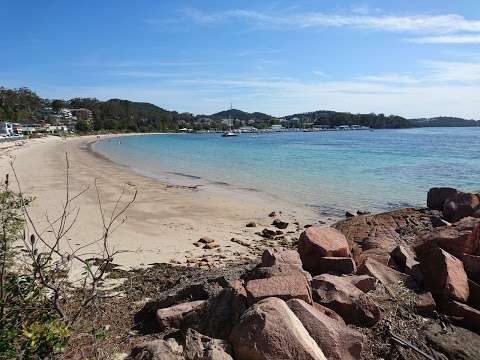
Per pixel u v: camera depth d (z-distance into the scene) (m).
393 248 7.83
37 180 24.80
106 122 132.75
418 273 6.54
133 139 106.50
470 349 5.19
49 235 11.86
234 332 4.63
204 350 4.59
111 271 8.84
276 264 6.16
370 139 90.12
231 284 5.77
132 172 31.02
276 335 4.36
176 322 5.73
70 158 42.66
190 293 6.38
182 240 12.22
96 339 4.26
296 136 123.75
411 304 5.88
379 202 18.73
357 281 6.07
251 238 12.67
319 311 5.14
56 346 3.45
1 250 4.30
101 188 22.00
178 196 19.97
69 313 4.72
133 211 16.16
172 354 4.66
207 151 57.22
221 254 10.77
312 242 7.04
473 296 6.15
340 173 29.33
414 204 18.16
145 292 7.48
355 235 9.88
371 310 5.47
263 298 5.20
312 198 19.80
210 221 14.92
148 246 11.38
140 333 5.74
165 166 36.22
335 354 4.59
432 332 5.47
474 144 67.00
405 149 55.91
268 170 31.88
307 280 5.71
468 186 23.05
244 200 19.20
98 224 13.63
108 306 6.74
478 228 6.89
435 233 7.06
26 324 3.76
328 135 126.38
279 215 16.06
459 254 6.71
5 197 4.89
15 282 3.93
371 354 5.05
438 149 55.38
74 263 9.24
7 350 3.39
